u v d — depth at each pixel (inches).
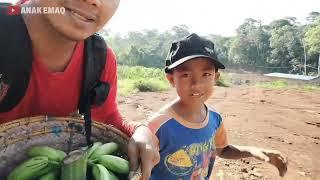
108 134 21.0
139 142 19.4
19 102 19.8
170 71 25.9
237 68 945.5
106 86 21.6
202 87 24.4
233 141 88.5
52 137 19.7
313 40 843.4
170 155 24.4
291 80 613.0
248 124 110.0
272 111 142.8
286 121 120.8
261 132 99.8
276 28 1030.4
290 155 78.5
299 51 880.9
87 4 16.4
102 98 21.5
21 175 17.6
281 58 907.4
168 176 24.7
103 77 21.8
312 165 72.0
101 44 21.1
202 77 24.4
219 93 209.6
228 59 979.9
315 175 66.3
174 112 24.5
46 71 19.5
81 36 17.0
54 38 18.2
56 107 21.1
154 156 19.6
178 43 25.0
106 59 21.5
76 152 18.4
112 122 23.7
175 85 25.1
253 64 947.3
